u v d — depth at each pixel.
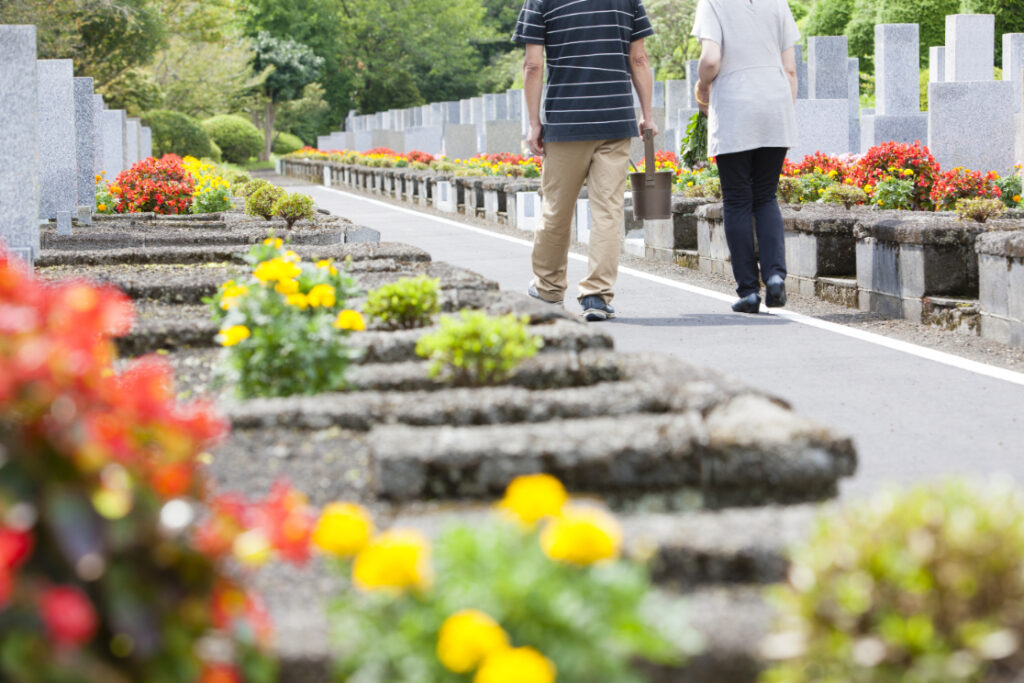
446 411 6.68
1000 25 61.22
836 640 4.03
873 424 9.67
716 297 17.00
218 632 3.85
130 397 4.05
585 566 4.07
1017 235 12.80
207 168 42.41
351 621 4.09
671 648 4.00
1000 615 4.01
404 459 5.75
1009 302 13.01
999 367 11.90
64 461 3.71
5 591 3.32
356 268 12.59
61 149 24.66
